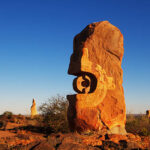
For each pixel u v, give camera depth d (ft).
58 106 57.82
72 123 35.81
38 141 26.89
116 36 39.11
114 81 37.76
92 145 27.71
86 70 36.19
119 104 36.99
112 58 38.29
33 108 107.34
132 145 27.86
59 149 24.08
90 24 39.60
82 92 37.01
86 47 37.37
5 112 106.42
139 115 62.18
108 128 35.32
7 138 29.25
